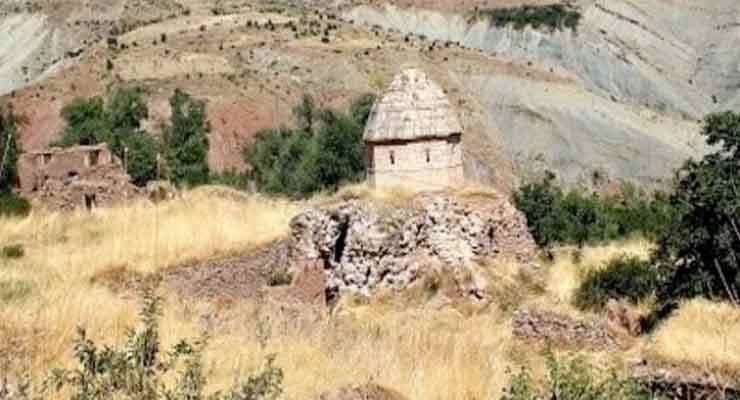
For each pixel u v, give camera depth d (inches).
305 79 6688.0
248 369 600.1
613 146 6594.5
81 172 1892.2
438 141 1561.3
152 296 688.4
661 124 7165.4
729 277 1096.8
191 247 1333.7
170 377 548.7
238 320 816.3
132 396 446.3
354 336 802.2
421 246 1483.8
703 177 1149.1
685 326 889.5
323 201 1544.0
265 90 6328.7
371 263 1456.7
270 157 3651.6
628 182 5521.7
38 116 5728.3
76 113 3538.4
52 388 504.4
